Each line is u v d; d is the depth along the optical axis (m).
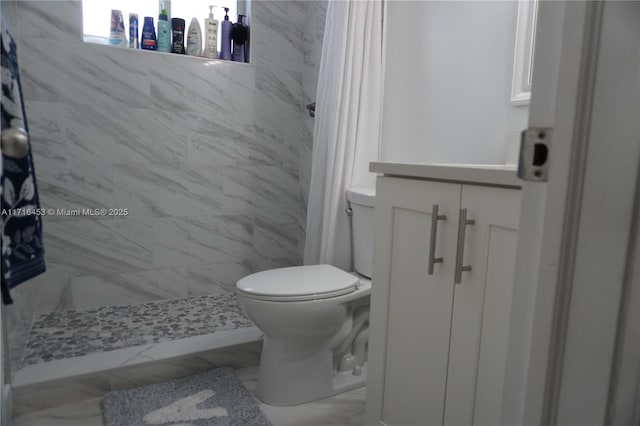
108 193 2.10
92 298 2.13
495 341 0.76
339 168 1.76
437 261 0.88
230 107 2.33
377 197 1.06
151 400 1.43
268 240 2.54
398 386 1.02
